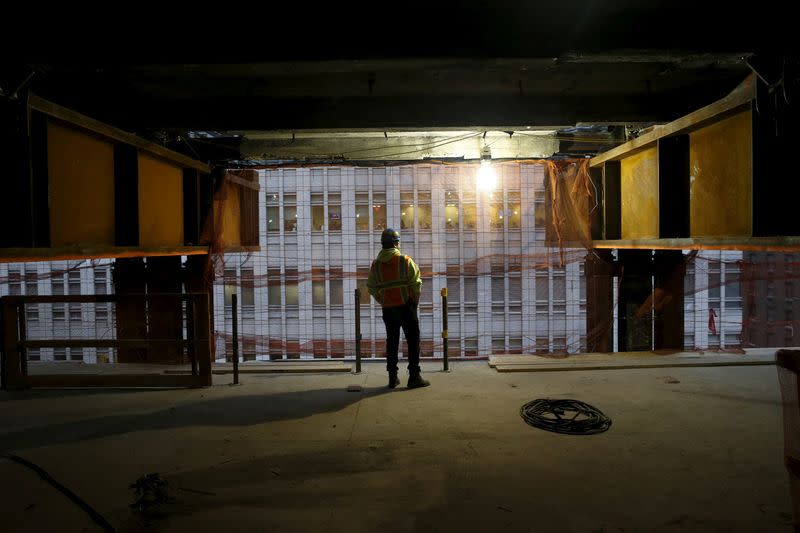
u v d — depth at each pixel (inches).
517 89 244.4
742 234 180.9
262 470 142.2
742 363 273.1
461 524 112.0
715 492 126.1
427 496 125.6
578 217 337.7
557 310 1264.8
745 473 136.9
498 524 112.0
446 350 272.4
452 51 161.3
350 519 114.7
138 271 318.7
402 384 243.1
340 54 161.8
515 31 161.5
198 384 239.8
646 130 281.7
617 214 309.9
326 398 217.6
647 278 343.0
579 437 165.6
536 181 1251.2
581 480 133.8
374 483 133.3
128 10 159.3
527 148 323.0
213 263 323.9
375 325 1357.0
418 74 221.5
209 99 252.5
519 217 1274.6
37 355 1063.0
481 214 1285.7
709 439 162.9
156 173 260.5
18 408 206.8
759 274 911.0
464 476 137.0
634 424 178.2
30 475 140.9
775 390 221.9
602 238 325.1
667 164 229.3
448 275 1284.4
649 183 259.3
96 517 116.4
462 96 254.1
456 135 320.8
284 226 1374.3
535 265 1264.8
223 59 161.8
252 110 257.9
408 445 160.4
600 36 160.7
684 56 164.4
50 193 170.4
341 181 1353.3
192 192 302.7
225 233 338.0
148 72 208.7
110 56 159.9
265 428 178.5
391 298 230.7
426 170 1314.0
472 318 1278.3
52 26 156.4
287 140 322.7
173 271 320.2
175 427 180.9
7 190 153.8
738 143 183.2
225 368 279.7
